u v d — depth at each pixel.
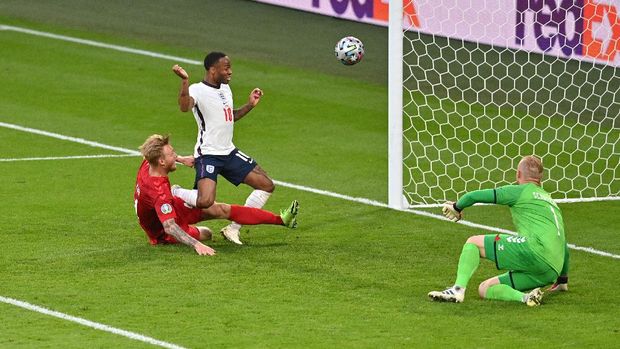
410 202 34.72
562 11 49.53
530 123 42.78
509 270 25.34
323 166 38.31
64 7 61.03
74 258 28.06
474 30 51.00
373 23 57.66
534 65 48.97
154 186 28.11
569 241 30.41
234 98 46.78
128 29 57.09
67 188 35.19
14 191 34.69
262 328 23.19
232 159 29.56
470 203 25.34
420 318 23.88
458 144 40.50
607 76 47.97
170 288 25.78
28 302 24.77
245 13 60.16
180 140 41.47
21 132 41.97
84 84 48.59
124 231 30.64
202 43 54.97
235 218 29.39
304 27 57.62
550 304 24.97
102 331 23.00
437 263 28.14
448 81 46.97
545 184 36.78
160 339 22.55
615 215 33.12
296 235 30.62
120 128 42.84
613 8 48.59
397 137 33.47
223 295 25.34
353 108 45.72
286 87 48.44
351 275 27.00
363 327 23.28
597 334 22.91
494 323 23.59
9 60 51.84
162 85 48.69
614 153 39.88
